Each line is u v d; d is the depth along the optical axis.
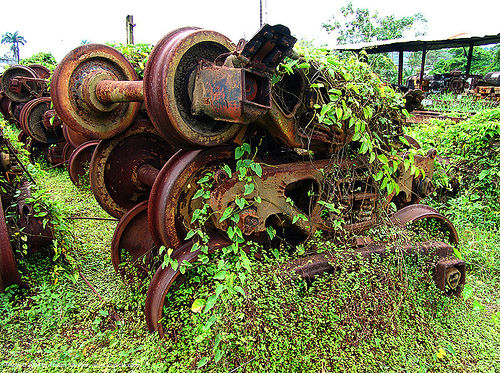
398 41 17.77
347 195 3.64
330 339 3.03
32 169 5.52
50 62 17.84
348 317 3.12
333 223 3.55
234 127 3.12
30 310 3.39
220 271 2.98
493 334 3.50
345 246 3.52
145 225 4.36
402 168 4.14
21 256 4.14
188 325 3.04
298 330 2.97
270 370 2.79
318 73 3.17
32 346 3.11
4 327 3.31
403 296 3.42
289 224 3.56
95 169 4.46
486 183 6.28
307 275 3.28
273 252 3.29
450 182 6.28
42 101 8.97
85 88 3.83
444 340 3.38
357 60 3.71
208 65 2.78
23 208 4.27
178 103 2.84
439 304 3.72
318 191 3.55
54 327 3.36
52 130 8.91
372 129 3.67
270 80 2.74
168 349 3.06
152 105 2.81
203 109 2.78
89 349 3.12
